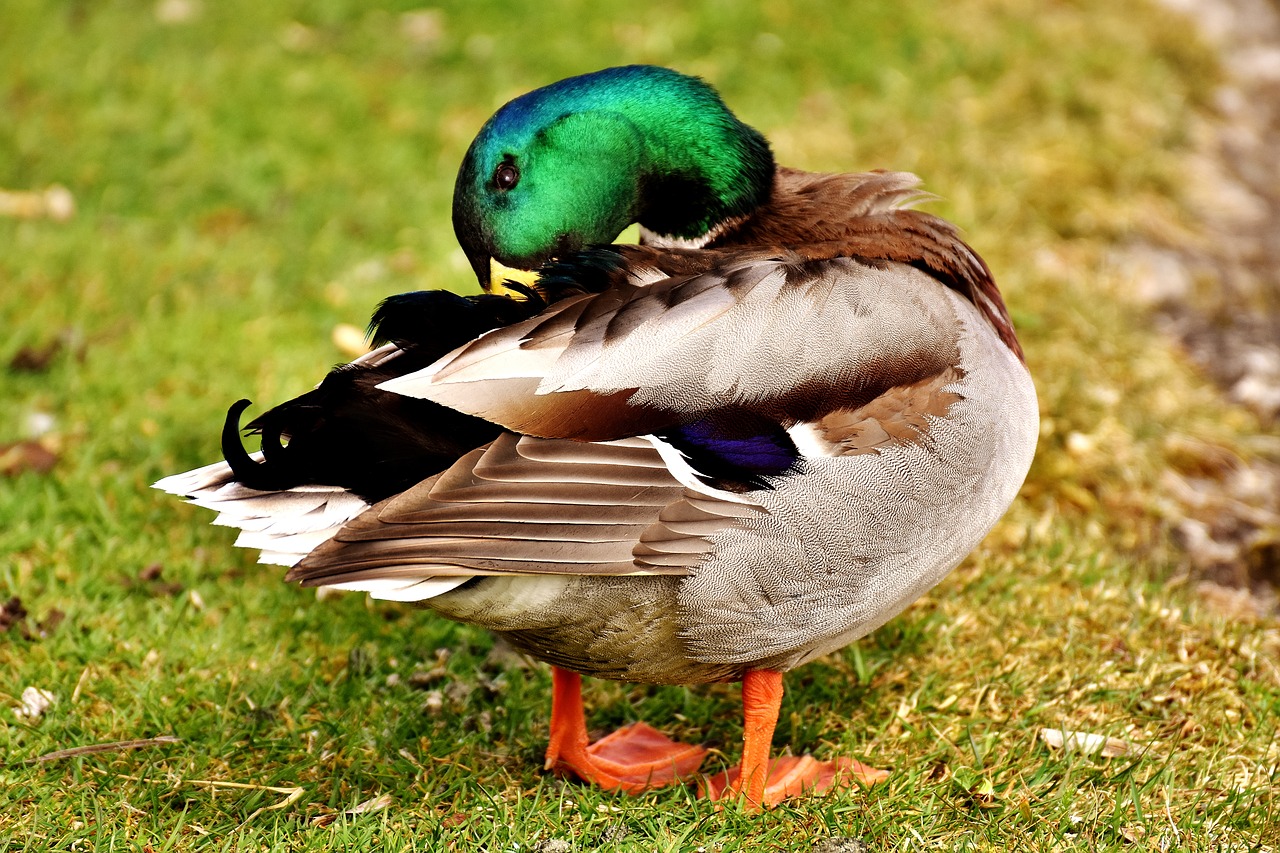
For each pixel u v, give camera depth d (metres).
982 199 11.91
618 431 5.28
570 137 6.14
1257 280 11.82
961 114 13.06
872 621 5.88
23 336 9.90
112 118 12.83
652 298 5.42
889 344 5.62
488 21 14.59
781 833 5.97
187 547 8.07
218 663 7.14
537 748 6.69
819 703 6.97
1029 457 6.07
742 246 6.25
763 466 5.41
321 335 10.25
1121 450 9.30
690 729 6.98
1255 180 13.09
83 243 11.12
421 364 5.45
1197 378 10.48
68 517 8.21
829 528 5.50
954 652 7.25
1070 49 14.23
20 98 13.15
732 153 6.34
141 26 14.46
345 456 5.29
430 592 5.13
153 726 6.62
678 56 13.82
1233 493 9.27
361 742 6.57
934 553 5.79
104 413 9.15
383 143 12.77
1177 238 12.12
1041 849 5.84
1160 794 6.24
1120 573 8.00
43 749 6.39
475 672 7.19
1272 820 6.07
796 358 5.47
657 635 5.64
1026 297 10.66
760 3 14.56
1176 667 7.11
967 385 5.73
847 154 12.42
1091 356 10.23
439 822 5.95
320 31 14.64
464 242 6.32
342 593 7.82
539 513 5.18
